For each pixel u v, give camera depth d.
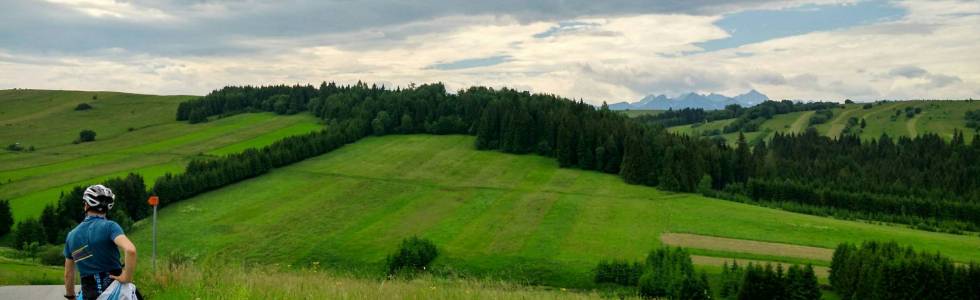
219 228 99.19
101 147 172.50
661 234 95.25
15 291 18.38
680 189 135.00
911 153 196.88
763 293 59.09
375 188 125.94
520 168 147.12
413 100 186.50
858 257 64.44
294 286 15.27
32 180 128.88
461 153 158.12
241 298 13.35
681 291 63.75
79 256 8.44
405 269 74.38
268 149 143.00
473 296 16.16
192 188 118.19
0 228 94.12
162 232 97.12
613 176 144.25
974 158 188.25
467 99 182.88
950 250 89.00
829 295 67.00
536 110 173.25
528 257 81.56
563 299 19.11
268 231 97.69
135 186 107.50
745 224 102.81
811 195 136.75
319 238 93.56
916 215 126.38
